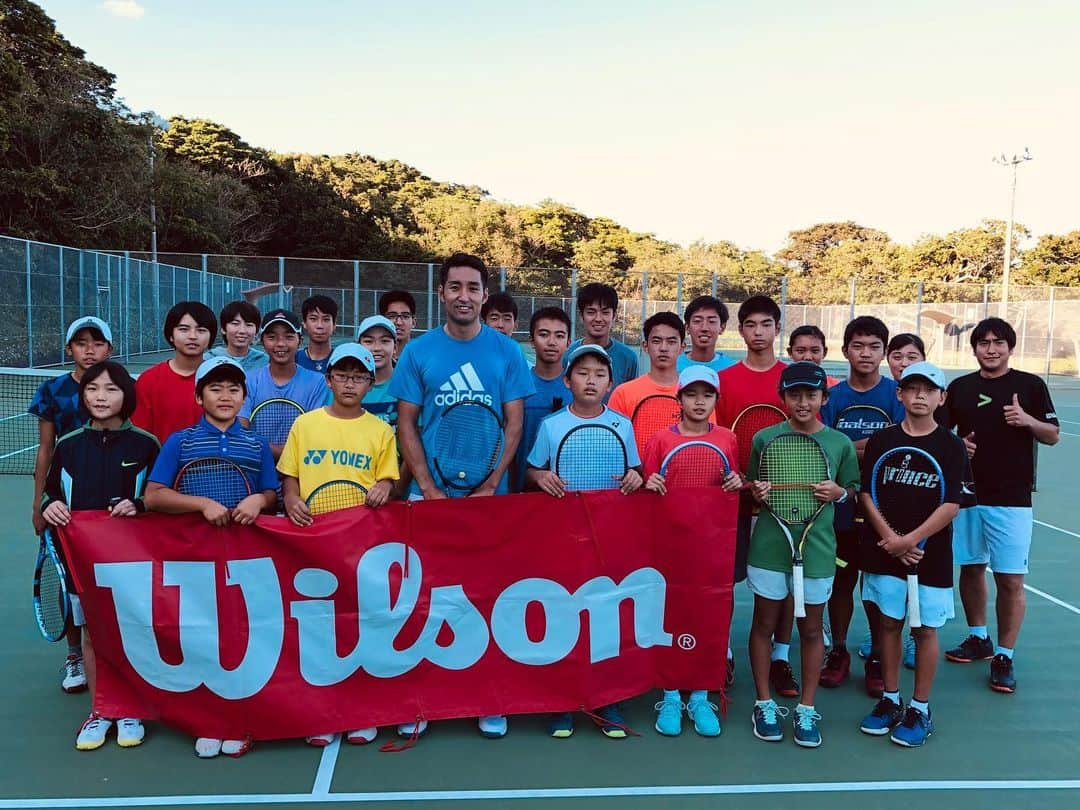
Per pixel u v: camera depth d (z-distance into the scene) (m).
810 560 3.51
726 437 3.78
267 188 50.75
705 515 3.65
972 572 4.41
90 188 27.34
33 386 15.35
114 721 3.48
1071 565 6.37
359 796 3.01
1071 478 10.48
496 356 3.67
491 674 3.54
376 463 3.54
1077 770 3.30
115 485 3.44
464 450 3.62
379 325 4.50
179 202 35.53
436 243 56.09
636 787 3.11
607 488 3.70
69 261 19.28
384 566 3.45
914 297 28.70
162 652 3.31
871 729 3.56
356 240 51.09
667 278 24.91
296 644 3.38
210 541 3.32
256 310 5.23
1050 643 4.72
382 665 3.45
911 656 4.48
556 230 61.53
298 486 3.48
